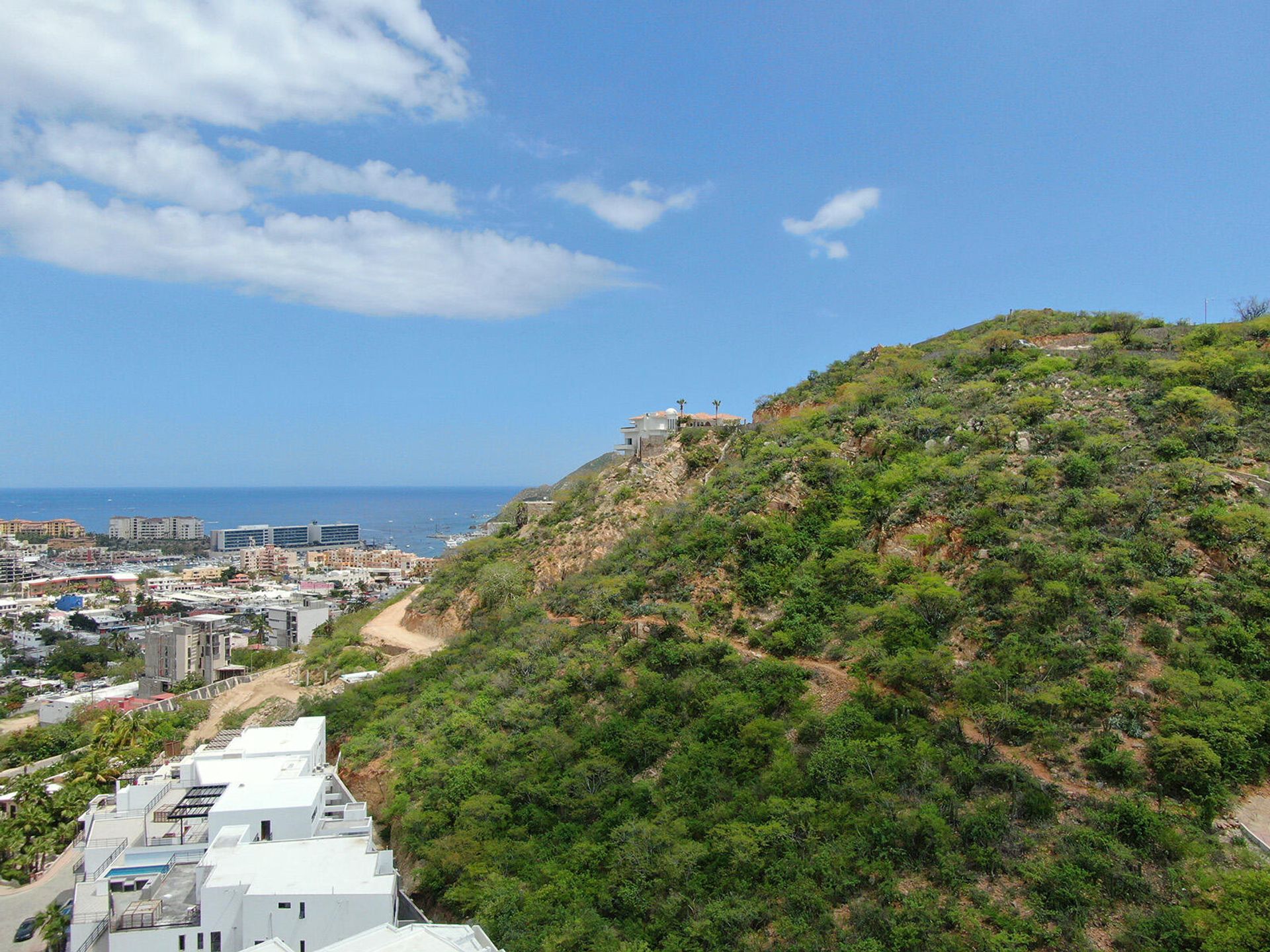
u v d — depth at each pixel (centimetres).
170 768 6262
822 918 3859
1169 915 3350
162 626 15700
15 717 12588
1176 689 4341
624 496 9481
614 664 6438
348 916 4309
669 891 4353
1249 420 6134
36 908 5844
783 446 8294
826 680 5388
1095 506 5581
